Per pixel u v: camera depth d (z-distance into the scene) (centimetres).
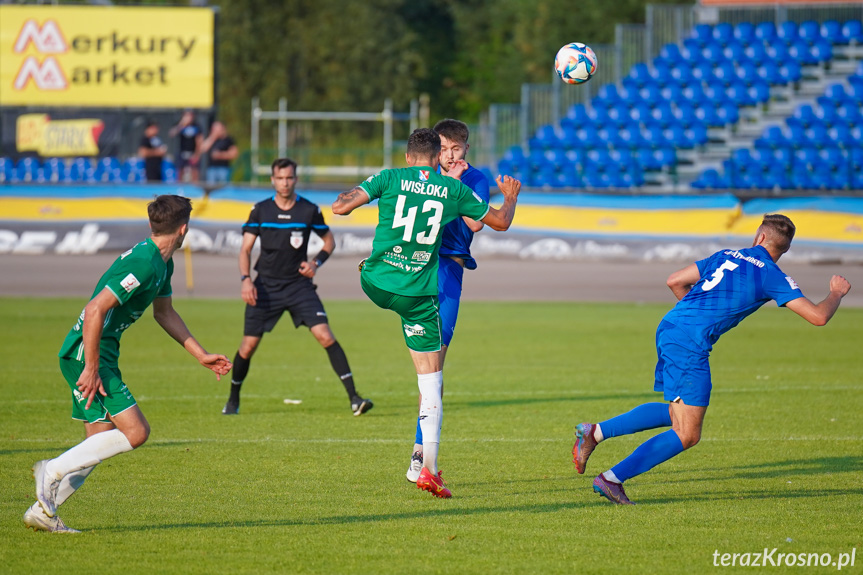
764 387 2830
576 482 1784
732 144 7594
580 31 14162
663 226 5494
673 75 7912
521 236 5631
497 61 15425
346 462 1927
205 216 5709
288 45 13575
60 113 7044
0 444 2052
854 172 6925
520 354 3462
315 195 5706
